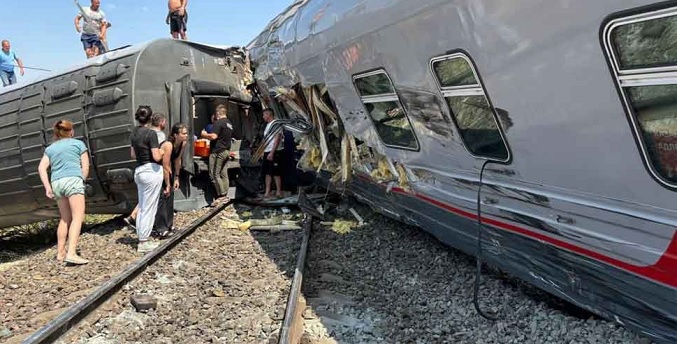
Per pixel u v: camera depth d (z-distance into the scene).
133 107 10.42
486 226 5.35
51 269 7.84
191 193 12.10
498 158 4.59
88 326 5.34
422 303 5.78
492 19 3.72
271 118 11.91
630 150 3.37
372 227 9.39
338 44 5.90
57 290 6.71
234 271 7.27
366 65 5.61
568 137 3.72
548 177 4.17
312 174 12.03
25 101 11.75
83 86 10.95
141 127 8.64
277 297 6.13
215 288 6.51
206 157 12.33
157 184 8.71
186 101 11.32
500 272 6.37
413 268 7.00
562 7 3.21
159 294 6.31
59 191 7.99
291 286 6.02
